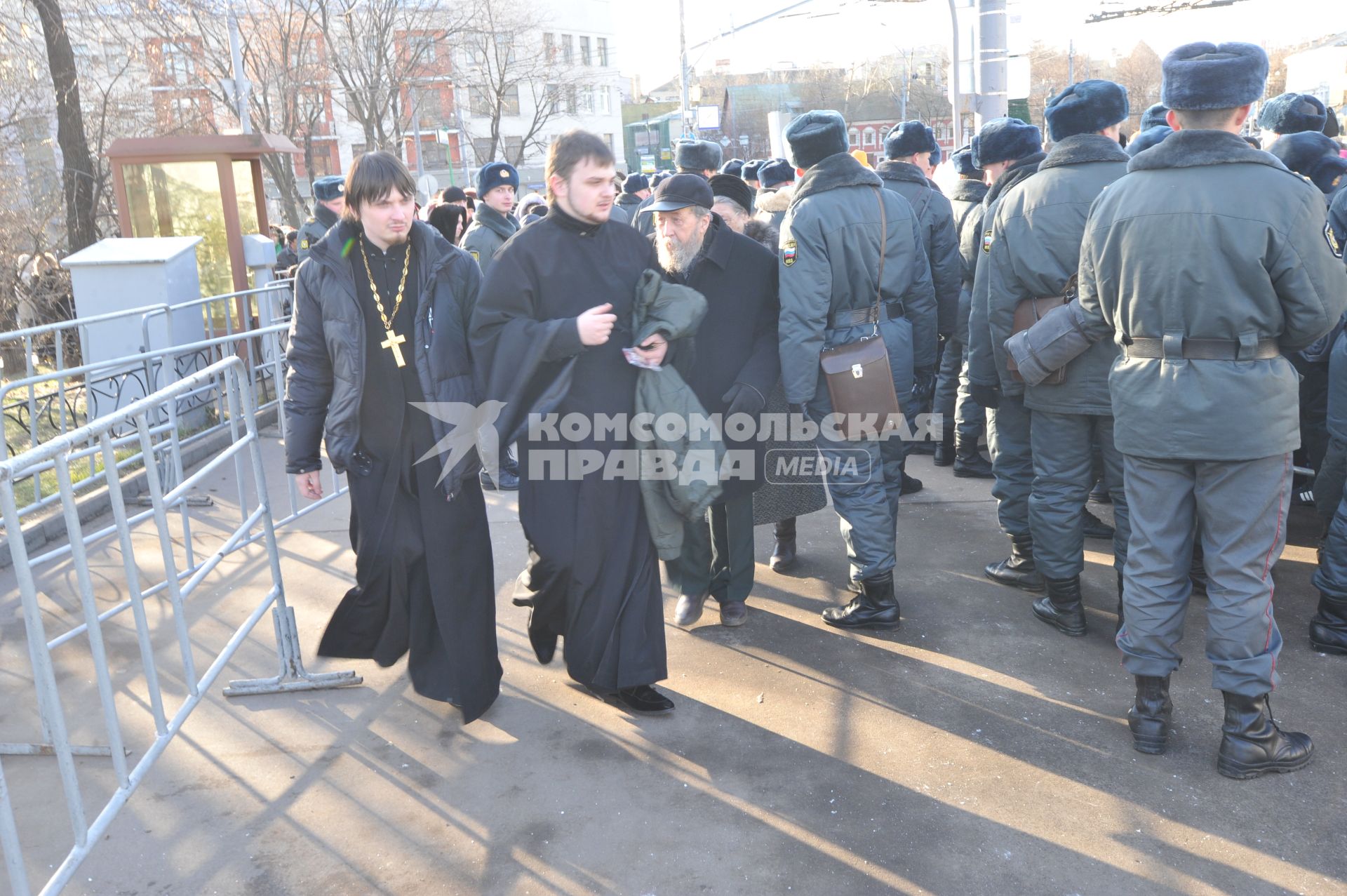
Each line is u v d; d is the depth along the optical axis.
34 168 14.13
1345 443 3.67
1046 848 2.63
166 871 2.65
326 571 4.73
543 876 2.59
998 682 3.49
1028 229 3.57
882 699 3.41
